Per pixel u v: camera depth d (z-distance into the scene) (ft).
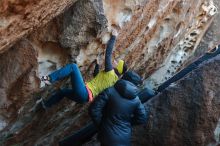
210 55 24.54
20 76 16.89
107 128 17.69
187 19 25.12
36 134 21.77
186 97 23.21
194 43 28.30
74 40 17.48
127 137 17.94
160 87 24.77
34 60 16.89
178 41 26.99
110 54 17.89
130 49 22.02
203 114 22.86
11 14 12.58
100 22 17.39
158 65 27.50
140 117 18.11
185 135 23.02
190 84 23.27
